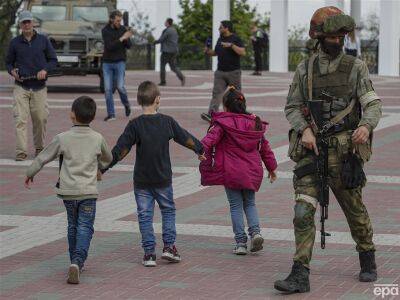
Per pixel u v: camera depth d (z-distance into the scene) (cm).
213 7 4466
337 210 1112
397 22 4206
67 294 772
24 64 1492
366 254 800
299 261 763
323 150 764
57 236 990
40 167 823
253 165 902
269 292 771
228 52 1906
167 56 3209
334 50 767
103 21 2952
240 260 884
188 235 990
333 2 4262
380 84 3375
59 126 1947
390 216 1079
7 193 1245
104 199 1195
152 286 794
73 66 2802
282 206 1143
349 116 767
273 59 4450
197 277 823
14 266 866
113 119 2053
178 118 2084
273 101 2569
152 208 874
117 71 2045
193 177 1360
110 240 969
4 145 1700
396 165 1463
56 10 2980
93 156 822
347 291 767
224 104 916
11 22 4709
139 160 868
